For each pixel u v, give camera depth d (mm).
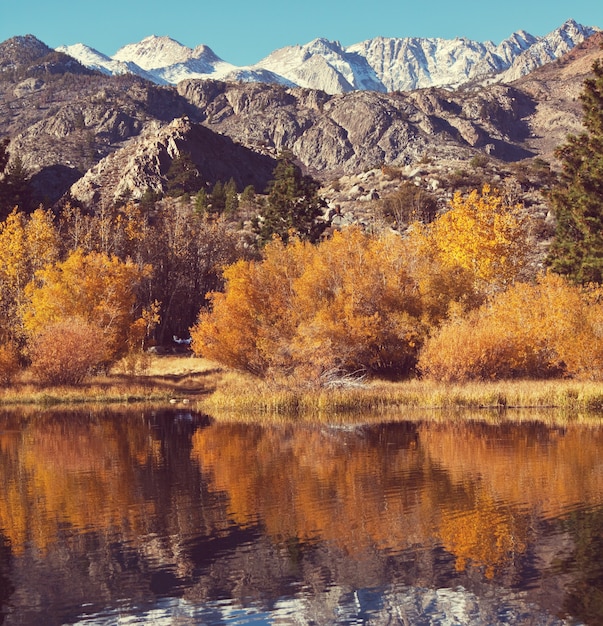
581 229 59906
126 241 82688
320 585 15102
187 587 15156
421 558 16469
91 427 36969
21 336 58562
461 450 28469
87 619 13773
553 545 17078
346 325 50469
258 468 26000
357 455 27969
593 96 60000
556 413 39062
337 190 125000
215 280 86375
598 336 46812
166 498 21953
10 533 18672
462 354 47062
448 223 61469
